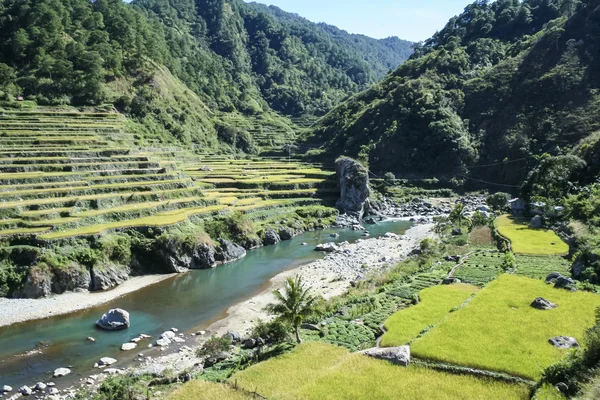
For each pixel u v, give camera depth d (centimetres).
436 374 3709
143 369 4584
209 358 4656
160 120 17262
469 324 4434
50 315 6062
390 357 3981
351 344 4578
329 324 5188
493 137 17762
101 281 7125
